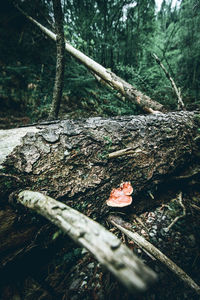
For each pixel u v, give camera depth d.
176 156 2.02
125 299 1.19
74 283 1.29
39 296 1.21
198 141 2.28
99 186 1.60
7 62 4.20
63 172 1.49
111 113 3.71
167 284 1.26
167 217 1.78
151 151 1.89
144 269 0.53
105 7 3.48
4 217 1.24
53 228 1.38
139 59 4.36
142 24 4.11
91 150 1.66
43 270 1.37
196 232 1.63
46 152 1.50
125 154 1.70
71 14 3.53
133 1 3.60
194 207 1.91
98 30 3.84
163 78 3.94
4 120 3.78
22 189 1.28
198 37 3.81
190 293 1.20
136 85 3.62
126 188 1.65
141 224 1.68
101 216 1.61
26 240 1.30
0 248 1.21
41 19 4.10
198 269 1.34
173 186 2.13
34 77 4.30
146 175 1.82
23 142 1.50
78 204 1.49
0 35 4.07
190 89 4.14
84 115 3.79
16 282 1.28
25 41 4.29
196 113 2.62
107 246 0.62
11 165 1.35
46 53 4.43
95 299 1.20
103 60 4.07
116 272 0.55
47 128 1.70
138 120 2.10
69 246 1.49
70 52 3.23
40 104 4.20
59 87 2.65
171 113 2.50
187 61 4.16
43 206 0.95
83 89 4.10
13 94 4.15
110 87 3.33
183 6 3.81
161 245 1.51
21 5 3.90
